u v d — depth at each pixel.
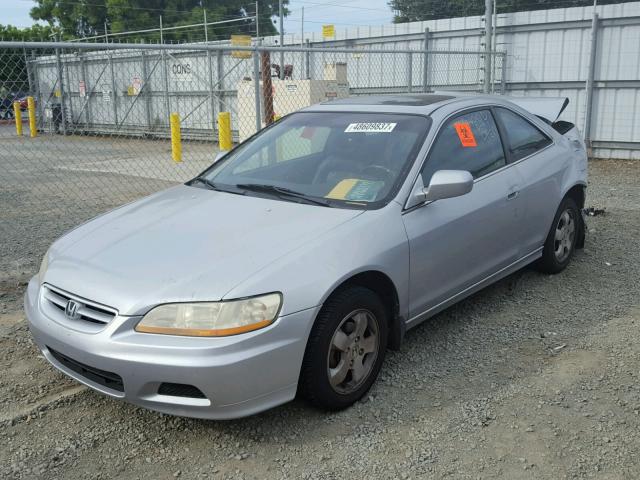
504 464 2.90
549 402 3.41
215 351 2.76
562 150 5.26
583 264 5.73
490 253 4.32
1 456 3.01
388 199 3.62
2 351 4.12
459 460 2.93
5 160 15.40
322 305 3.07
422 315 3.84
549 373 3.73
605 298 4.91
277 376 2.93
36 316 3.23
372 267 3.30
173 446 3.08
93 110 23.17
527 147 4.90
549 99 5.86
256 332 2.84
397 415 3.31
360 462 2.93
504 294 5.01
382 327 3.49
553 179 4.99
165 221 3.59
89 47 6.00
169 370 2.77
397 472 2.86
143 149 17.45
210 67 18.44
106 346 2.86
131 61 21.83
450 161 4.06
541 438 3.09
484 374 3.74
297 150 4.33
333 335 3.17
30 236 7.25
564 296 4.95
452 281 4.00
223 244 3.21
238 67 18.97
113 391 2.98
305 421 3.27
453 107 4.36
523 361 3.89
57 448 3.08
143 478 2.85
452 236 3.89
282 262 3.03
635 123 12.40
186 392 2.86
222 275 2.95
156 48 6.54
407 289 3.62
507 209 4.40
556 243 5.30
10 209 9.11
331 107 4.69
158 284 2.94
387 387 3.60
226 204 3.78
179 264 3.06
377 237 3.39
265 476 2.85
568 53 13.00
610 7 12.21
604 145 12.88
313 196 3.77
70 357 3.01
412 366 3.85
